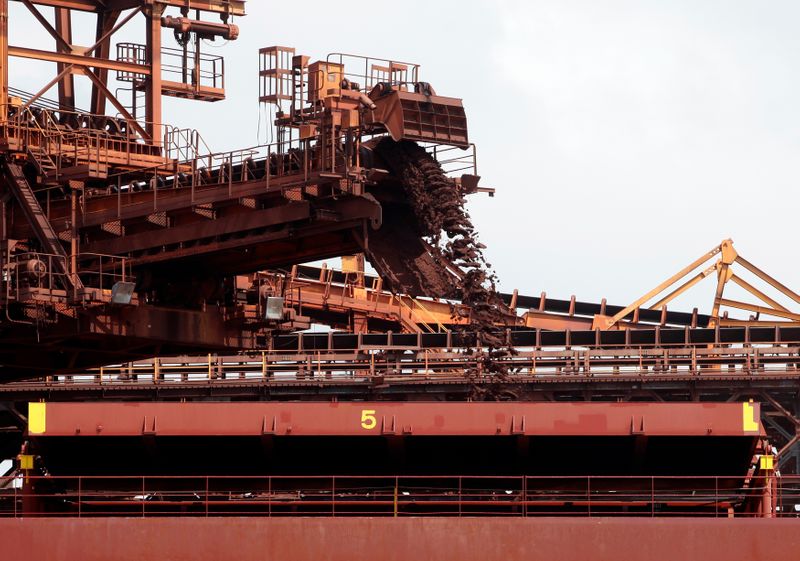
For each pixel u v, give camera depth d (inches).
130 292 4820.4
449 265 4527.6
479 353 4503.0
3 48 5290.4
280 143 4628.4
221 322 5275.6
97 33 5841.5
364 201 4490.7
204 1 5777.6
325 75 4507.9
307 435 3169.3
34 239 5201.8
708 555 2842.0
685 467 3248.0
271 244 4953.3
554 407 3149.6
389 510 3299.7
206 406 3181.6
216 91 5871.1
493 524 2854.3
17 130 5147.6
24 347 5231.3
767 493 3169.3
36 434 3166.8
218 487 3314.5
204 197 4813.0
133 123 5595.5
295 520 2859.3
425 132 4503.0
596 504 3245.6
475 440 3189.0
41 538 2861.7
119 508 3331.7
